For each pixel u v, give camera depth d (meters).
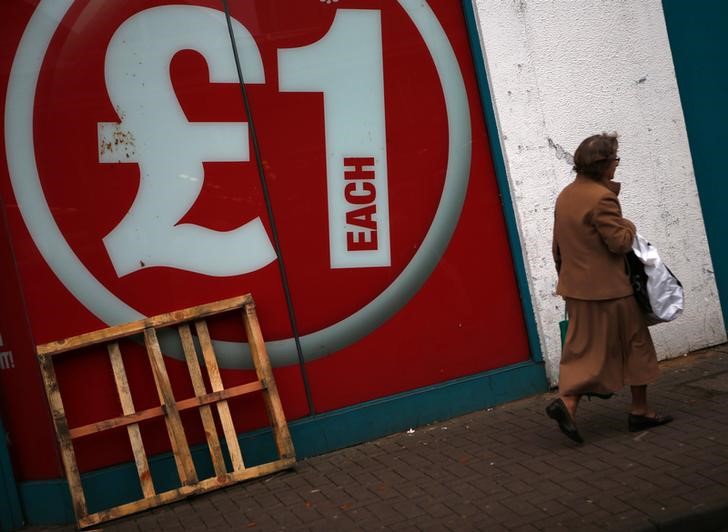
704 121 6.83
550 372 6.29
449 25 6.16
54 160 5.28
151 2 5.45
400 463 5.30
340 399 5.85
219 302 5.46
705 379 6.00
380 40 5.98
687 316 6.70
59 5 5.27
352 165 5.90
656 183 6.63
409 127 6.04
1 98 5.20
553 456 4.99
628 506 4.14
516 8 6.24
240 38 5.64
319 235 5.82
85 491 5.26
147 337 5.29
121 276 5.40
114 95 5.39
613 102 6.50
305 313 5.78
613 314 4.99
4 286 5.32
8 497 5.41
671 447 4.82
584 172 5.09
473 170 6.20
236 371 5.62
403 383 6.00
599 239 4.99
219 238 5.59
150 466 5.39
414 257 6.04
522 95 6.25
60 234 5.29
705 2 6.83
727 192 6.88
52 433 5.30
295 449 5.68
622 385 5.04
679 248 6.69
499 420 5.86
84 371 5.31
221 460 5.30
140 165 5.43
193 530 4.75
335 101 5.87
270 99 5.71
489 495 4.55
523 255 6.27
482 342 6.20
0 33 5.20
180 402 5.28
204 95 5.57
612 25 6.50
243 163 5.65
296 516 4.70
